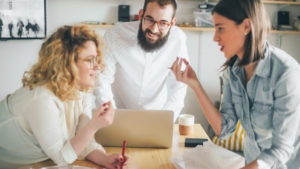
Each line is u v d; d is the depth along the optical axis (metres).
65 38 1.24
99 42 1.33
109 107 1.28
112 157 1.34
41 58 1.25
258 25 1.17
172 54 2.05
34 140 1.30
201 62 3.47
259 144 1.40
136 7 3.35
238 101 1.41
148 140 1.53
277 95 1.20
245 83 1.40
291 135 1.16
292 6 3.42
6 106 1.29
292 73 1.17
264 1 3.24
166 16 1.72
